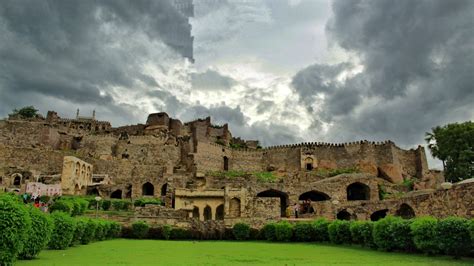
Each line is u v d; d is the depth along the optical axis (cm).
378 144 8312
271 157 8831
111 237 3616
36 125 8019
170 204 5284
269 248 2856
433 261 1903
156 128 9162
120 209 5044
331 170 8094
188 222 4216
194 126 9225
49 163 6775
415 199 3791
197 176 6769
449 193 3038
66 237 2362
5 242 1425
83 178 6306
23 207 1559
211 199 5225
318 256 2241
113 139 8156
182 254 2288
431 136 6912
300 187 5791
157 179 6262
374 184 6072
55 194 5281
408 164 8431
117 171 7044
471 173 6128
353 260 1992
